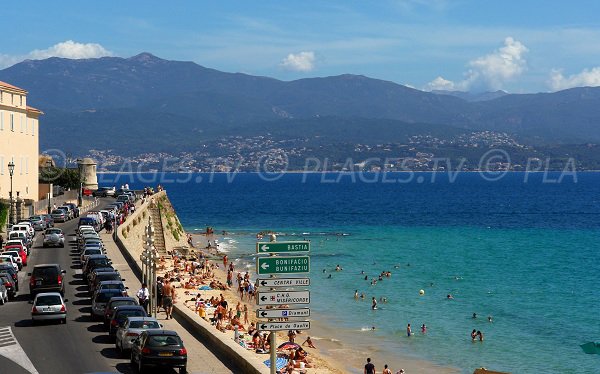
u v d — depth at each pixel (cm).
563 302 7175
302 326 2320
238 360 2925
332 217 17775
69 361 2970
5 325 3791
